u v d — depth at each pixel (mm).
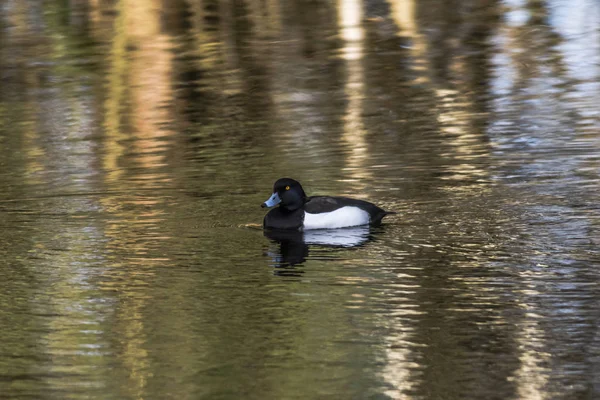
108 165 18391
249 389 9398
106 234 14422
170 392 9391
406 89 24109
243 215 15305
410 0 34781
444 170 17234
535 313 11023
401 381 9516
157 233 14445
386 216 14875
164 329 10891
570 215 14555
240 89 24672
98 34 30625
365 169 17484
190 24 32031
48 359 10188
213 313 11320
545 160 17609
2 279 12578
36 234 14469
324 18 32562
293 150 19000
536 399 9078
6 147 20094
